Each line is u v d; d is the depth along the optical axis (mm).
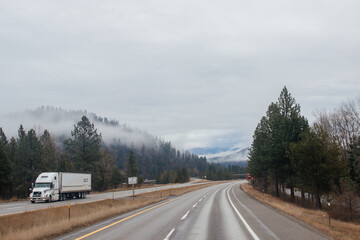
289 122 36812
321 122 47312
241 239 11680
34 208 28656
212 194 51719
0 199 45062
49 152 66375
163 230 14078
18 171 58750
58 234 13492
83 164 67062
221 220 17734
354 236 12570
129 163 116750
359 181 31984
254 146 58094
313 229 13836
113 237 12250
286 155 34312
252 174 67188
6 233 14422
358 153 33906
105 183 84250
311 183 27938
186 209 25375
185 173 166875
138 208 26906
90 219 17562
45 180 38844
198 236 12430
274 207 26156
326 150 27547
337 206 24266
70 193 43906
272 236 12164
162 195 49156
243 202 32844
